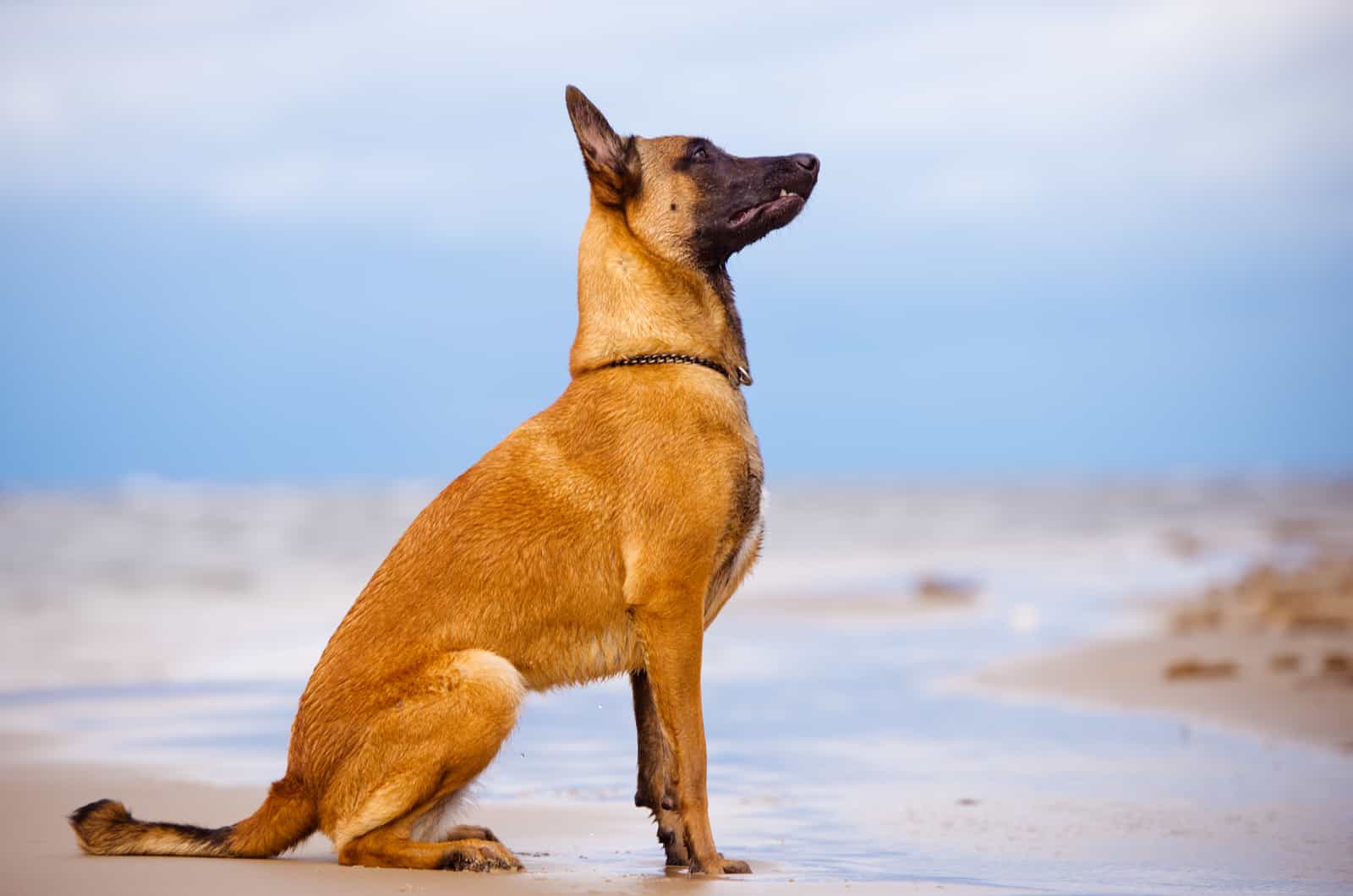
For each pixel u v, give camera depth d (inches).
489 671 232.5
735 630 772.0
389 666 235.0
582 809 309.7
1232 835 270.4
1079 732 419.5
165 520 2166.6
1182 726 418.9
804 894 213.9
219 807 302.2
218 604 906.1
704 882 225.8
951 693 516.4
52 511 2493.8
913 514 2758.4
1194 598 842.8
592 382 253.3
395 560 247.3
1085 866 242.7
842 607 884.0
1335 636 588.4
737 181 260.7
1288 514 2374.5
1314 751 370.3
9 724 439.5
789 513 2878.9
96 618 823.1
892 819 295.7
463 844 233.0
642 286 258.5
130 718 451.8
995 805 310.8
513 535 241.8
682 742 239.0
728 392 252.8
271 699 498.0
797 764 374.0
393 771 230.2
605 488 243.4
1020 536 1825.8
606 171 260.5
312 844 277.4
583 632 245.0
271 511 2573.8
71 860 235.5
